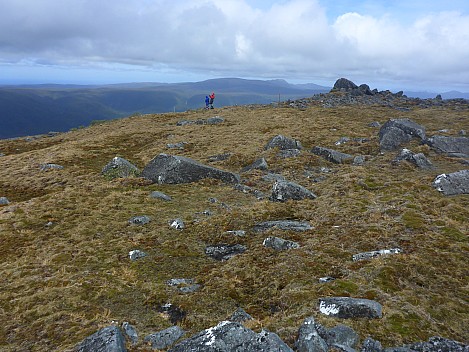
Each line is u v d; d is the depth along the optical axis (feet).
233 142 143.02
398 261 44.86
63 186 97.45
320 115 200.85
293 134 150.00
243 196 83.20
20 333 35.32
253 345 25.58
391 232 54.54
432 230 54.90
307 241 54.85
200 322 36.99
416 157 96.07
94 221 66.95
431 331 31.71
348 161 107.65
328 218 63.77
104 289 43.42
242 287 44.21
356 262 45.93
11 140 209.05
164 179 93.81
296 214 67.72
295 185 78.18
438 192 73.00
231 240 58.23
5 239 60.34
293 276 44.50
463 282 41.29
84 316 37.88
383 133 125.90
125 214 70.49
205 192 86.12
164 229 63.00
